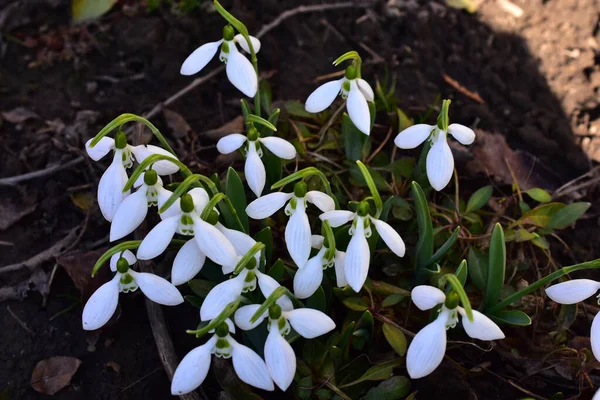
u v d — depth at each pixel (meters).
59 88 0.64
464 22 0.69
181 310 0.53
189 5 0.67
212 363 0.50
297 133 0.59
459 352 0.52
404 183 0.56
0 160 0.60
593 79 0.66
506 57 0.68
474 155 0.60
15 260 0.56
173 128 0.61
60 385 0.51
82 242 0.57
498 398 0.50
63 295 0.54
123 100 0.64
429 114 0.62
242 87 0.47
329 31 0.68
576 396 0.50
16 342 0.53
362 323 0.49
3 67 0.66
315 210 0.55
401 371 0.50
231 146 0.47
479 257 0.52
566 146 0.63
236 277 0.43
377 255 0.54
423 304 0.42
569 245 0.58
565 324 0.52
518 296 0.47
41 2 0.69
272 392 0.49
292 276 0.51
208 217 0.43
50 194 0.59
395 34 0.68
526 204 0.57
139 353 0.52
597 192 0.60
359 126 0.47
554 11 0.71
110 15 0.68
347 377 0.49
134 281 0.44
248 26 0.67
